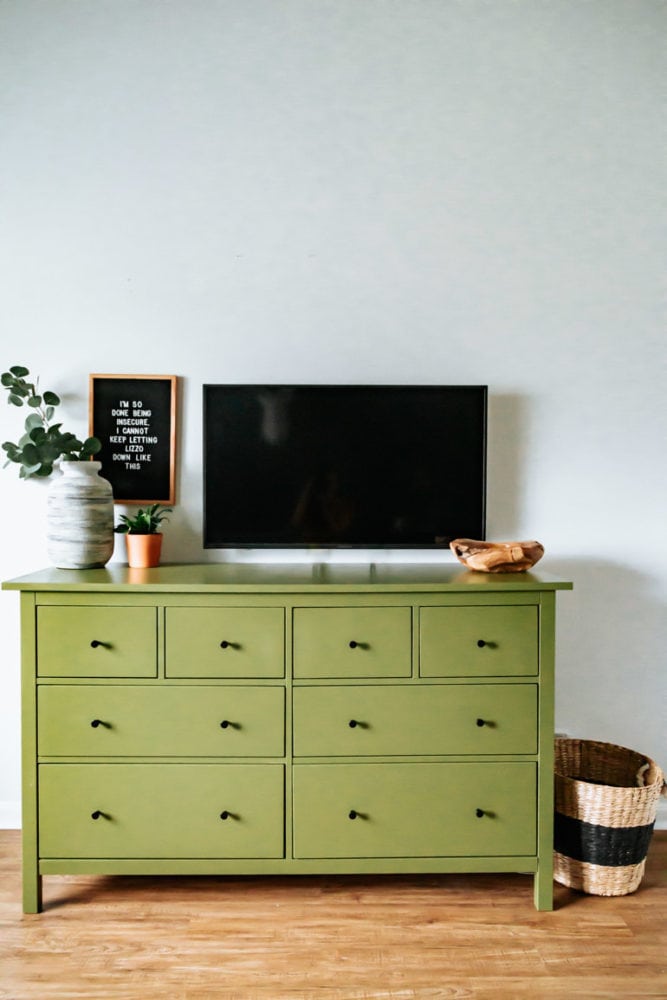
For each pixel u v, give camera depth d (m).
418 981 1.69
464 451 2.38
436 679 1.99
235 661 1.97
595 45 2.45
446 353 2.47
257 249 2.45
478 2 2.44
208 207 2.45
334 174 2.45
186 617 1.97
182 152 2.45
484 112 2.45
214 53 2.44
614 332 2.47
